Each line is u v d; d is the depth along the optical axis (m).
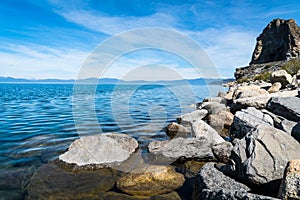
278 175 3.43
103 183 4.46
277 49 62.56
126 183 4.30
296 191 2.64
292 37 56.41
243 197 2.69
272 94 9.48
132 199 3.86
